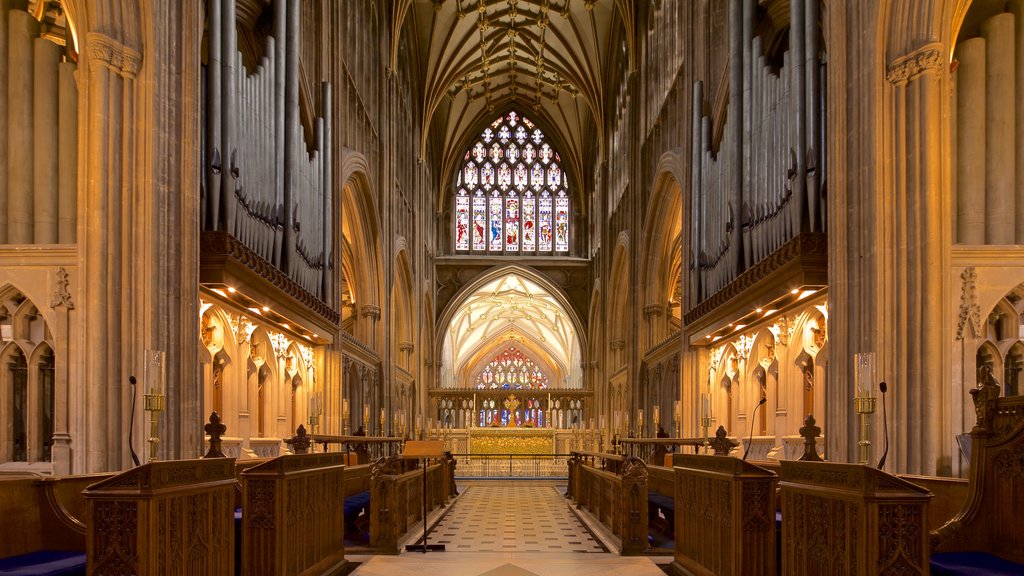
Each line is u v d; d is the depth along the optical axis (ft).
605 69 107.65
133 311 30.30
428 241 123.24
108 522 16.57
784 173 38.55
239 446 45.24
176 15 33.37
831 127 32.71
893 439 28.91
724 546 23.45
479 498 68.44
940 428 28.22
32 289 31.19
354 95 68.08
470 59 114.93
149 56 31.22
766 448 47.39
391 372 83.10
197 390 32.99
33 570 19.02
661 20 75.31
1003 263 30.68
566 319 155.74
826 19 33.73
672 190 72.64
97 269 29.68
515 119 136.98
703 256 55.11
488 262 131.13
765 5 48.60
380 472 34.99
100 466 29.14
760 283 39.63
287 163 46.83
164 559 17.20
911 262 29.07
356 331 80.28
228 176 37.06
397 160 91.71
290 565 23.66
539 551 35.63
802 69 36.83
